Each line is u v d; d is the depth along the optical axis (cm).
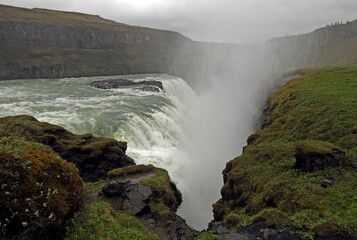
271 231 1076
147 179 1892
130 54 12938
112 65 11306
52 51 10344
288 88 4562
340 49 12456
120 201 1512
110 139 2522
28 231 667
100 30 12938
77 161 2169
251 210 1563
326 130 2288
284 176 1680
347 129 2131
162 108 4425
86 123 3164
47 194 721
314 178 1505
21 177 704
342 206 1181
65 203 796
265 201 1524
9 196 659
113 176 1998
